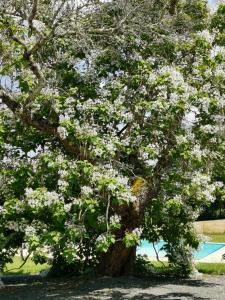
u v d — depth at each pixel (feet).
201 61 36.58
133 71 36.01
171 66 35.76
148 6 36.45
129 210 35.65
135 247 41.42
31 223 31.94
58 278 43.29
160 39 36.86
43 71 34.35
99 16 34.17
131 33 35.32
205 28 39.45
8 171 32.01
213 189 34.35
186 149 32.73
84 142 31.27
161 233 43.47
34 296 33.32
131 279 39.65
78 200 29.22
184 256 44.68
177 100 31.89
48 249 30.96
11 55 33.63
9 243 39.04
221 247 81.46
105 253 40.57
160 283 38.70
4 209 30.91
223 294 33.99
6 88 33.55
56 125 33.24
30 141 36.11
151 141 34.55
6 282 42.65
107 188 29.43
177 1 39.86
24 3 31.32
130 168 34.88
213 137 34.32
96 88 35.68
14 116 34.71
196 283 39.58
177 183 34.50
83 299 31.81
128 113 33.27
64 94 34.09
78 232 29.01
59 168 30.53
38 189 29.48
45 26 32.68
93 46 34.27
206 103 33.09
